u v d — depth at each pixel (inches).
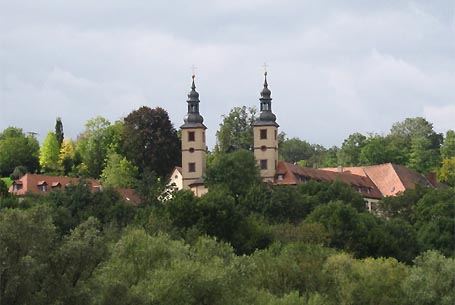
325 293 6186.0
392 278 6535.4
